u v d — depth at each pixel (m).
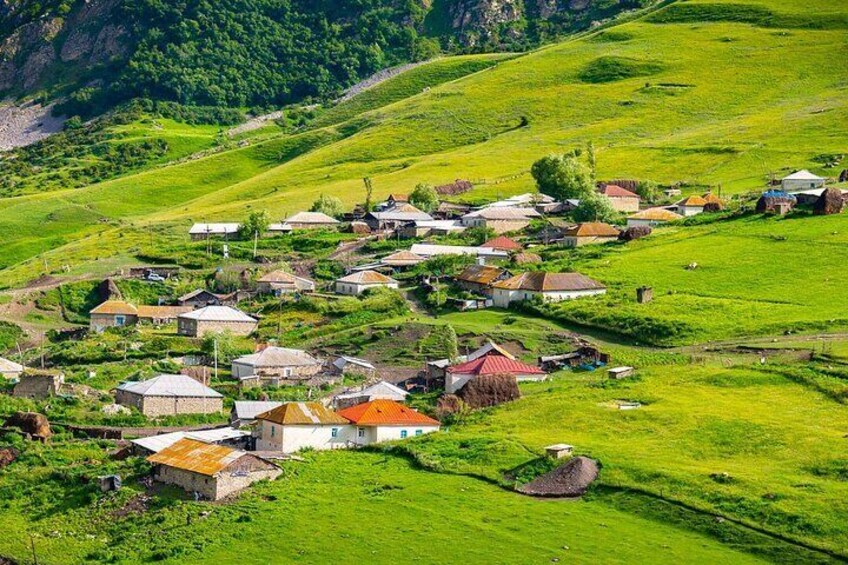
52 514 147.50
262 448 164.38
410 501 140.25
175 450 154.75
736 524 127.88
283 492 145.25
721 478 137.12
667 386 174.38
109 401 199.12
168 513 142.12
